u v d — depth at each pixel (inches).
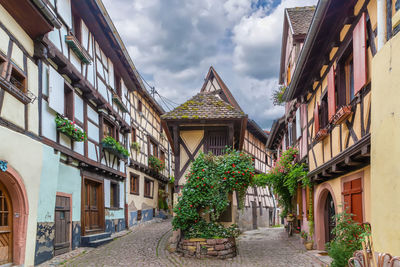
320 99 371.6
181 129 434.9
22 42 281.1
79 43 400.8
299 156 488.7
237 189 392.2
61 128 346.0
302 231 481.4
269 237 579.2
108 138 488.1
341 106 296.7
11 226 270.8
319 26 289.6
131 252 390.9
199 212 402.0
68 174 383.2
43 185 313.4
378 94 200.2
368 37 235.3
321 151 360.5
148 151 797.9
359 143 234.4
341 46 295.1
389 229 181.8
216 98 461.4
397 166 175.8
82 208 420.2
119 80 582.6
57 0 349.1
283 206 626.2
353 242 252.7
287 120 605.0
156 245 438.3
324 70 356.8
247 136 848.3
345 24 273.7
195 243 372.8
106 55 515.2
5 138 251.0
